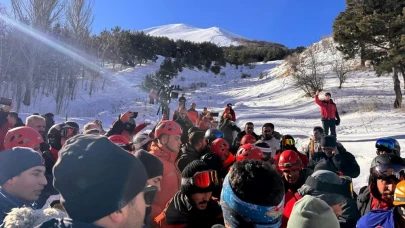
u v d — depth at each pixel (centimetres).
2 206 221
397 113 1770
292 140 516
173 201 277
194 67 5216
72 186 130
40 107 2681
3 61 2495
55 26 2934
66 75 2880
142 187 143
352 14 1955
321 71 3067
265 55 5906
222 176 396
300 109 2297
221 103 2995
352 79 2689
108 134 589
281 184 178
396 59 1738
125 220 137
